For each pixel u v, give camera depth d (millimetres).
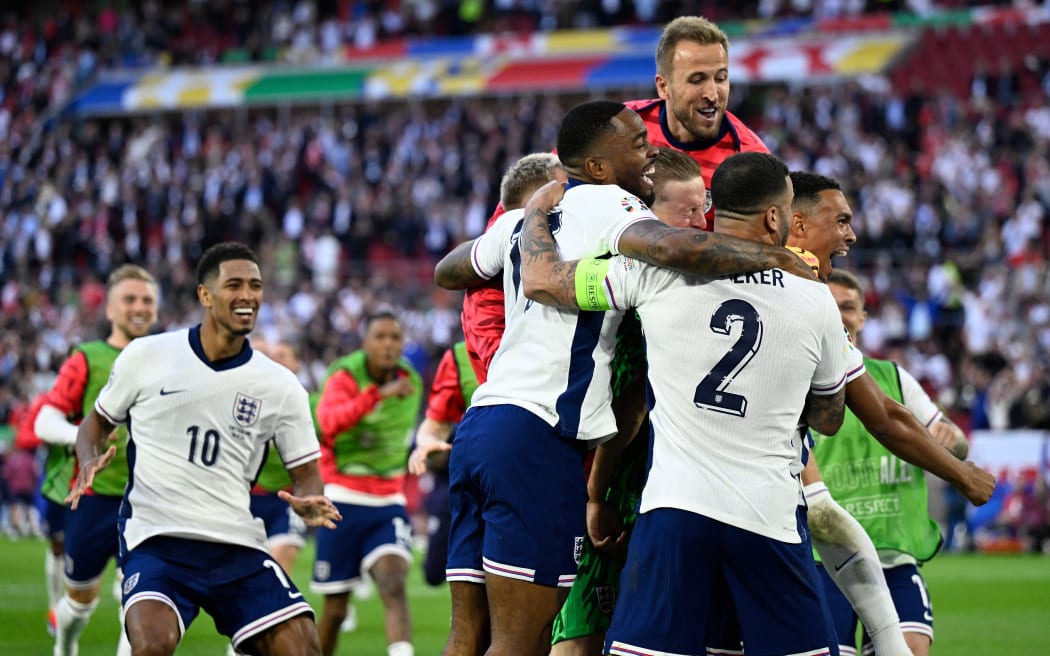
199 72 76625
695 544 9000
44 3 84688
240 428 11703
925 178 53219
